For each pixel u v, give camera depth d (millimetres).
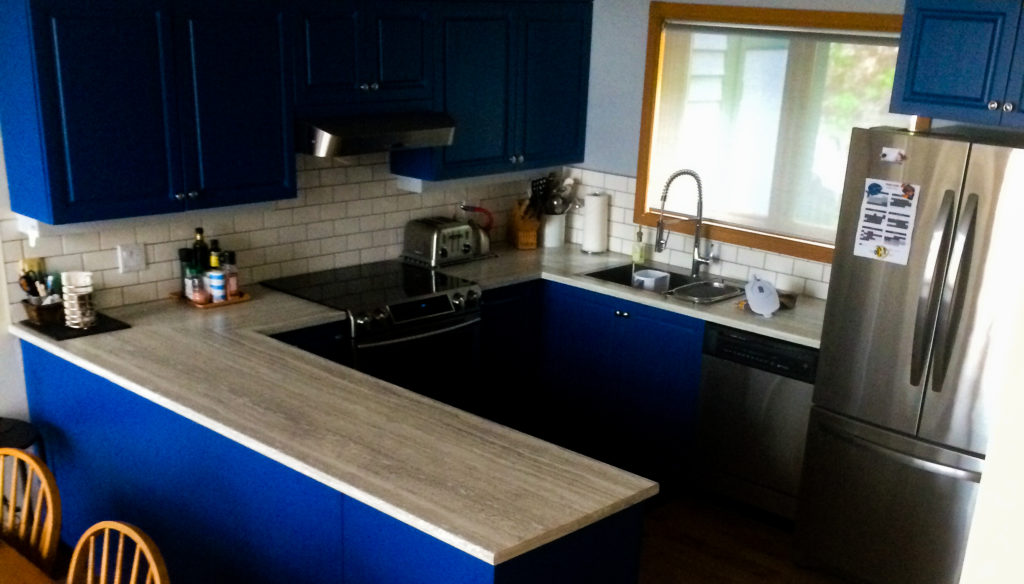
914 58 3566
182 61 3566
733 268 4762
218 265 4012
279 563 2906
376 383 3232
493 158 4801
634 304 4492
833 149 4316
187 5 3523
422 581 2441
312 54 3965
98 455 3578
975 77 3426
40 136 3309
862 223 3572
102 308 3893
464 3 4441
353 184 4590
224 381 3193
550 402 5035
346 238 4645
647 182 4996
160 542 3402
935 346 3447
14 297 3709
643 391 4582
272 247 4367
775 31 4379
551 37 4875
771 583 3881
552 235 5281
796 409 4031
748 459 4262
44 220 3428
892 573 3756
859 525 3807
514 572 2279
